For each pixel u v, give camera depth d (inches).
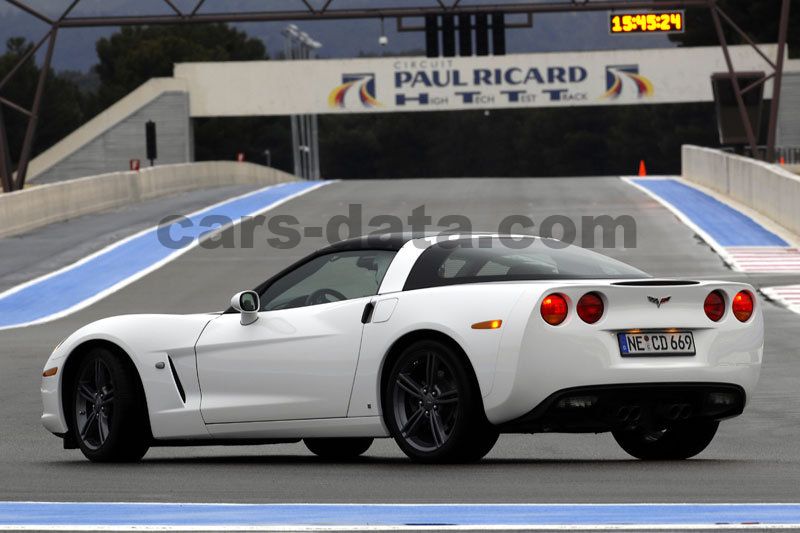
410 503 882.1
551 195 5841.5
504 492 928.3
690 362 1061.8
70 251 4249.5
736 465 1104.2
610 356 1035.3
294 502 894.4
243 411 1154.0
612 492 926.4
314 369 1122.7
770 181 4741.6
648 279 1085.8
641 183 6589.6
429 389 1070.4
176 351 1187.9
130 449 1186.6
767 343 2283.5
